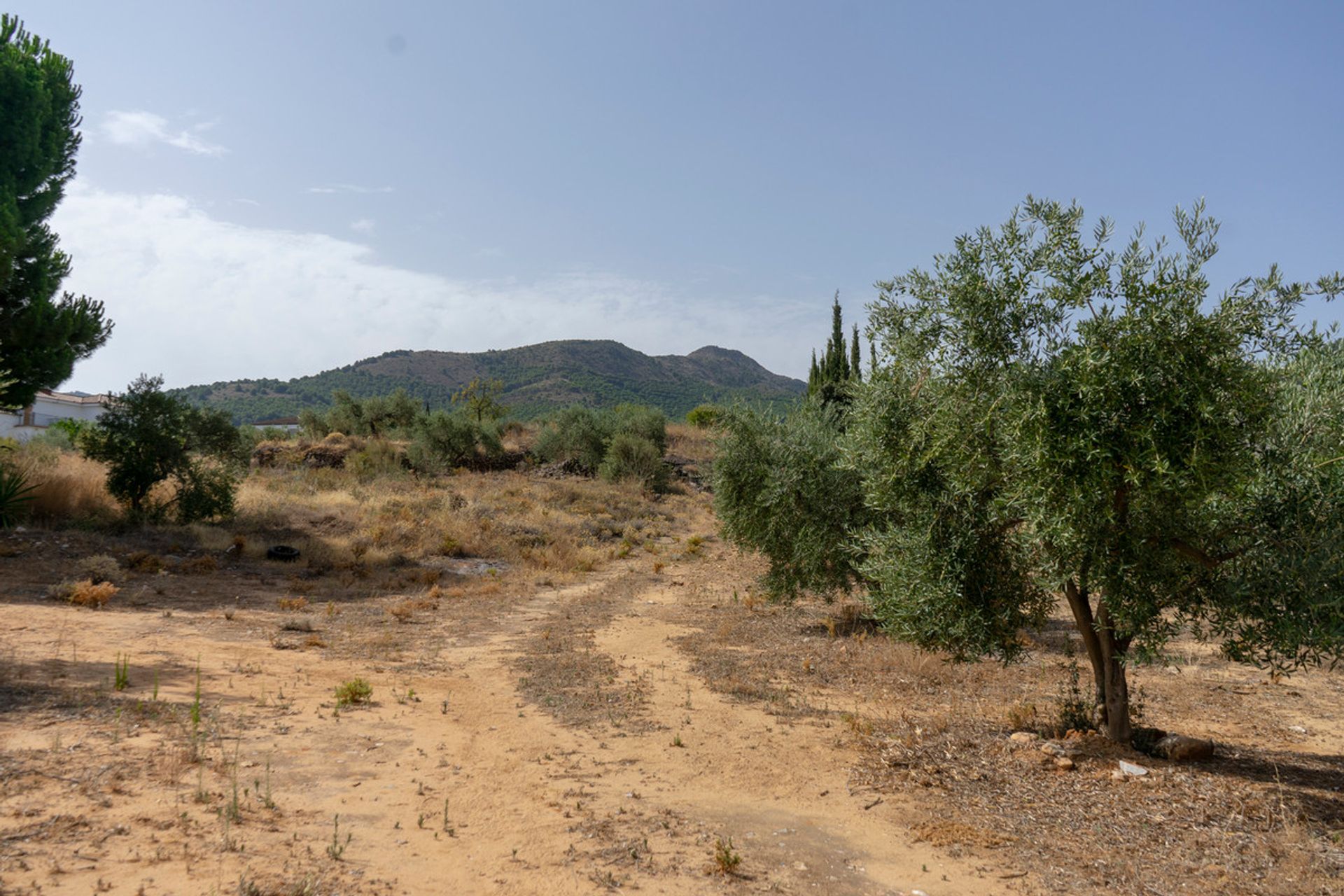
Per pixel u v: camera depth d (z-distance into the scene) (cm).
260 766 586
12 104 1880
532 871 458
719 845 480
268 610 1313
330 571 1709
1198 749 695
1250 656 637
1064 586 699
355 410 4528
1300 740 782
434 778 602
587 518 2697
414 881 431
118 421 1848
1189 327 574
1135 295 587
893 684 983
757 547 1427
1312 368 660
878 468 794
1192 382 565
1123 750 712
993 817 573
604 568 2062
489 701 853
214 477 1947
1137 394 582
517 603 1535
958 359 683
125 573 1445
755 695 920
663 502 3319
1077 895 454
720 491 1437
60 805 472
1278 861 494
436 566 1892
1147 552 636
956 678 1009
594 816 551
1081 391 578
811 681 992
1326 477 593
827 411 1397
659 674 1008
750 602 1549
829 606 1534
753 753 711
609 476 3494
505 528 2311
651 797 595
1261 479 599
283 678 876
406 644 1138
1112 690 733
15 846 413
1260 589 607
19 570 1359
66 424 3772
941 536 739
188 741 619
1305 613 588
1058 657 1143
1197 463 548
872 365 764
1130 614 642
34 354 1866
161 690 771
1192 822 559
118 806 480
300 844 461
